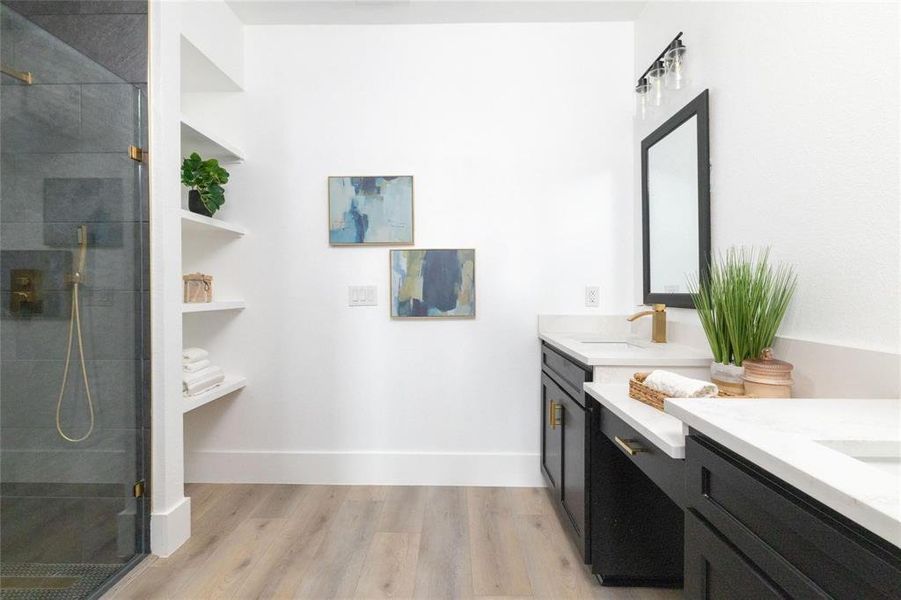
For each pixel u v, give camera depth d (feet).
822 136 3.74
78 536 4.91
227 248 7.79
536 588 4.91
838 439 2.16
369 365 7.82
